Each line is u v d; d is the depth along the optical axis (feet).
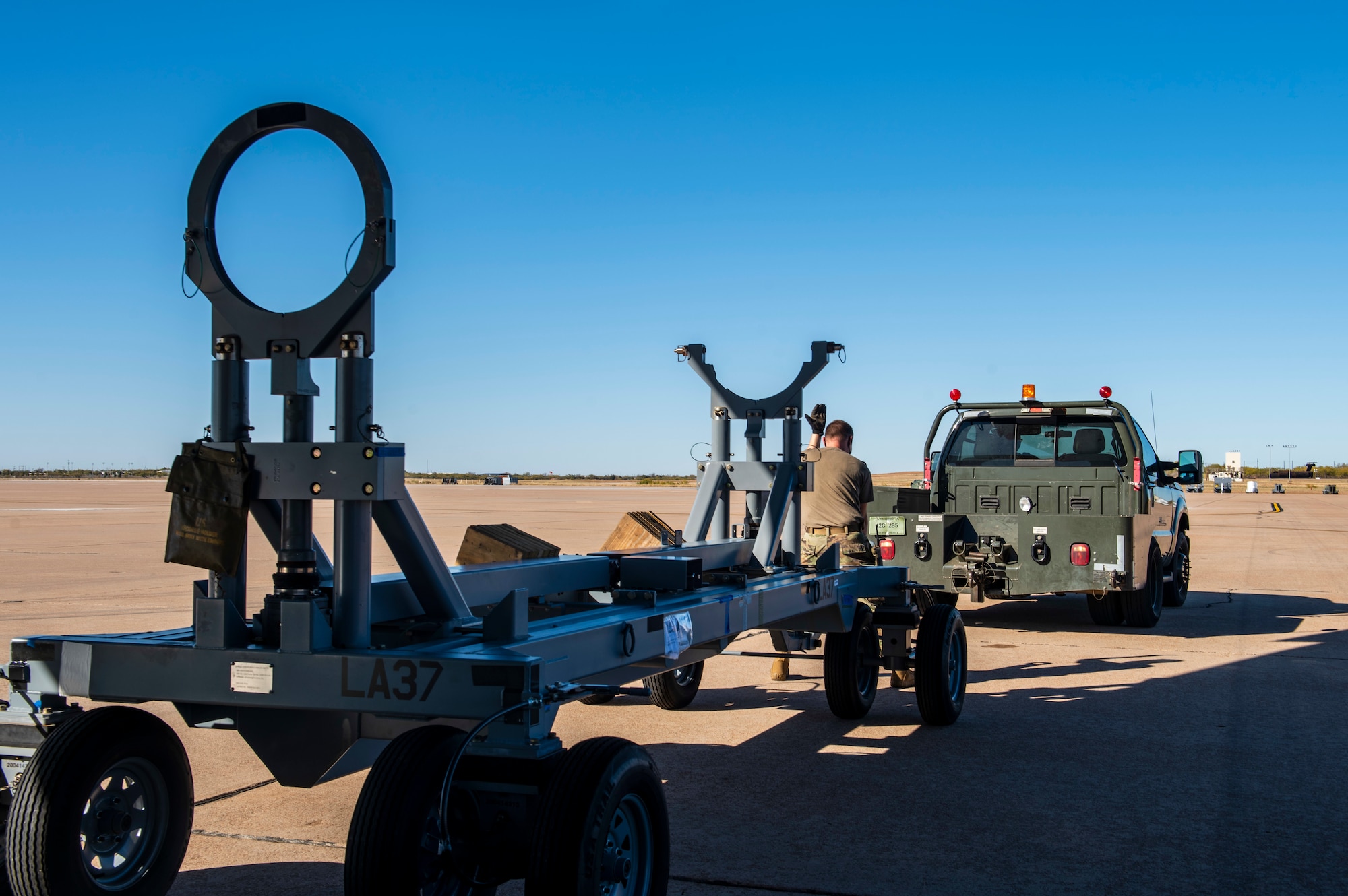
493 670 8.00
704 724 19.65
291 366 9.00
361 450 8.70
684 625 11.50
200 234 9.33
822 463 22.79
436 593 10.12
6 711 9.41
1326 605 38.83
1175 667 25.84
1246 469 489.26
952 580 30.58
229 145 9.34
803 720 19.95
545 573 13.21
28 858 8.43
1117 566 29.45
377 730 10.11
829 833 13.26
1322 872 12.00
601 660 9.73
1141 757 17.13
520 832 8.61
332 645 8.93
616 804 8.45
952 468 34.24
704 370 17.80
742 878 11.66
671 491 244.83
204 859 12.26
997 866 12.12
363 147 8.82
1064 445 33.19
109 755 8.90
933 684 18.88
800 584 15.30
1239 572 51.01
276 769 9.95
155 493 208.85
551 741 8.18
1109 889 11.44
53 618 29.63
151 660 9.04
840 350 17.69
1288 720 19.86
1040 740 18.33
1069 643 29.91
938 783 15.55
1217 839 13.12
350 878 8.20
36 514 104.58
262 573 41.32
